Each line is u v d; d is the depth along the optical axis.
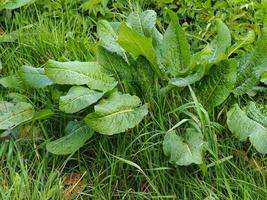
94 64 1.26
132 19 1.36
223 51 1.31
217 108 1.28
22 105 1.25
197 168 1.18
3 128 1.21
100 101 1.20
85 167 1.22
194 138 1.18
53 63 1.23
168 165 1.19
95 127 1.16
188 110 1.25
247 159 1.21
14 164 1.20
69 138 1.21
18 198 1.14
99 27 1.33
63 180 1.20
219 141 1.23
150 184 1.14
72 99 1.20
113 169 1.18
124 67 1.30
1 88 1.33
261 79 1.30
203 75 1.24
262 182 1.18
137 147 1.21
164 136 1.19
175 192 1.17
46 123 1.27
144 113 1.20
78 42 1.40
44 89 1.30
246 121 1.20
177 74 1.27
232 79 1.22
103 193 1.17
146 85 1.27
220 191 1.16
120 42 1.25
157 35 1.35
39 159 1.21
